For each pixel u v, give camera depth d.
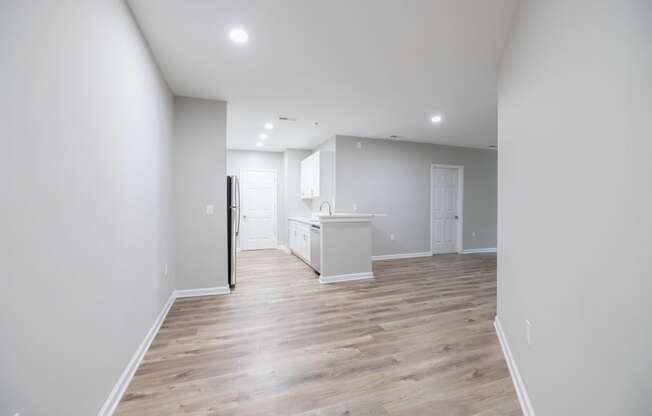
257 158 7.13
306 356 2.12
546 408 1.28
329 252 4.18
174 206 3.41
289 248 6.85
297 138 5.88
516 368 1.78
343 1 1.85
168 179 3.09
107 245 1.53
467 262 5.61
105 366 1.49
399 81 3.11
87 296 1.31
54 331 1.08
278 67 2.77
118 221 1.68
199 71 2.83
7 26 0.84
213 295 3.55
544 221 1.32
